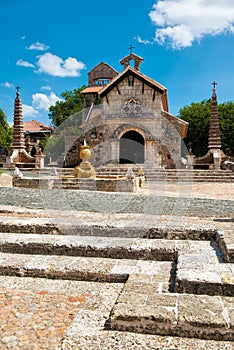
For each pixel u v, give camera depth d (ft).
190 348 10.68
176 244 18.95
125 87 91.45
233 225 21.45
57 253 19.13
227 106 152.56
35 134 176.65
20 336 11.58
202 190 52.19
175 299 12.64
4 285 15.89
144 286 14.11
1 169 84.43
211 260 16.15
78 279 16.53
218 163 86.02
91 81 132.05
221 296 13.08
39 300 14.34
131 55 115.65
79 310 13.42
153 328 11.45
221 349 10.60
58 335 11.63
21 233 22.13
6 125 151.43
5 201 32.22
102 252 18.71
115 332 11.62
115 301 13.84
